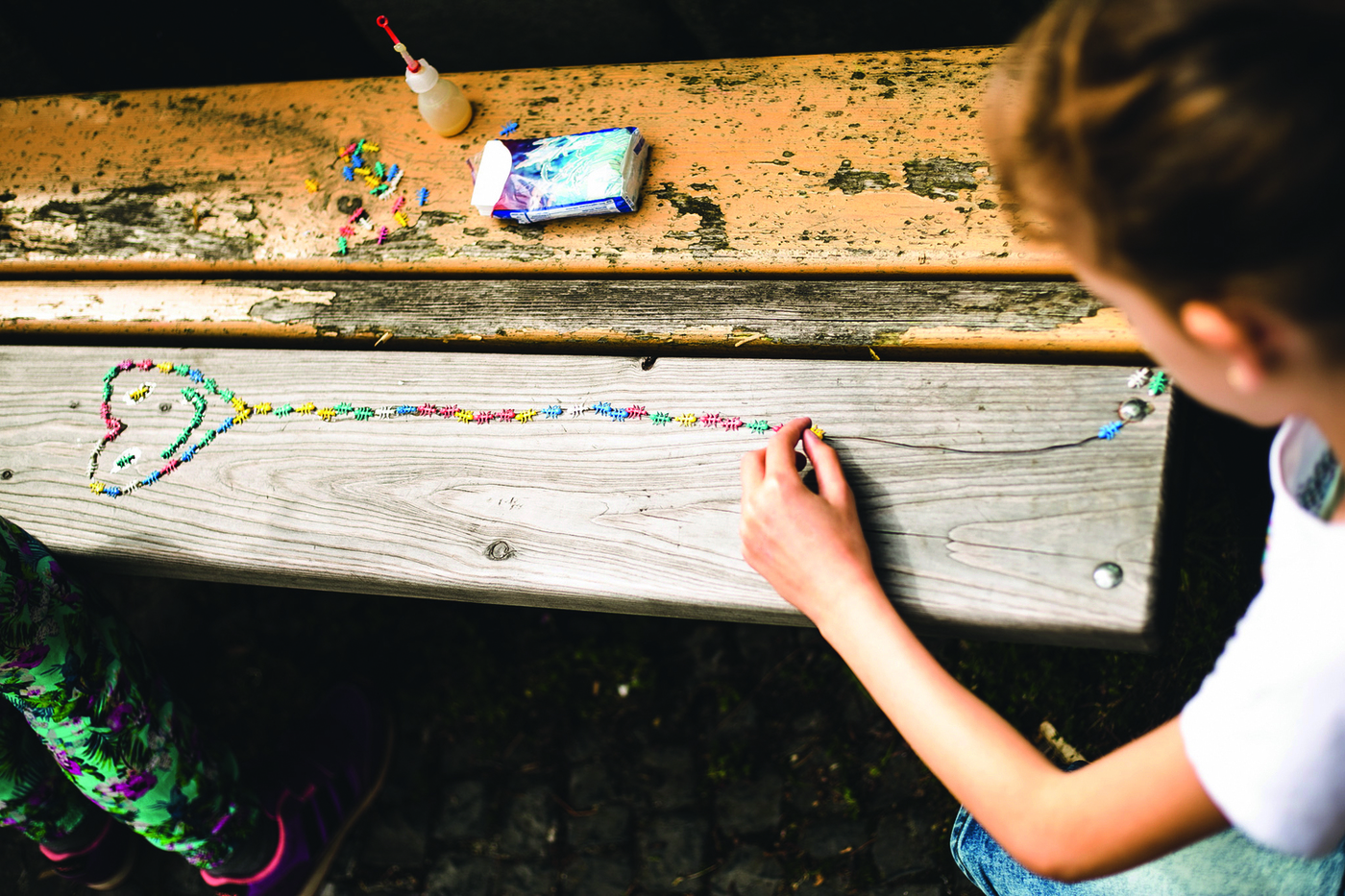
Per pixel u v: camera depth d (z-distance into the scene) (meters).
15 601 1.17
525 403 1.32
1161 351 0.60
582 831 1.92
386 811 2.02
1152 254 0.50
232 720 2.16
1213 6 0.44
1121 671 1.78
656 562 1.17
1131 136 0.47
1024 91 0.56
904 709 0.87
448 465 1.30
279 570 1.29
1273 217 0.44
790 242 1.36
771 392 1.24
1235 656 0.65
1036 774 0.78
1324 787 0.61
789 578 1.00
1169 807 0.69
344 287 1.52
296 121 1.71
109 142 1.77
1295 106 0.42
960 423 1.15
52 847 1.81
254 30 2.58
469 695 2.09
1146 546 1.02
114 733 1.35
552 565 1.20
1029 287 1.24
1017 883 1.15
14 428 1.48
